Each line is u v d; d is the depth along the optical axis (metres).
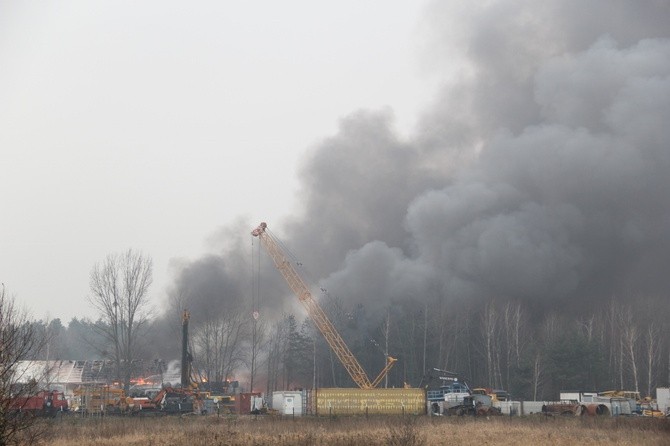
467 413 116.88
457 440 61.44
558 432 69.12
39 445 53.50
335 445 56.53
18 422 36.19
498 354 164.00
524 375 157.62
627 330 156.62
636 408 118.81
